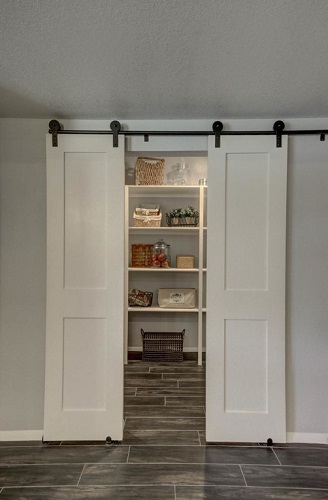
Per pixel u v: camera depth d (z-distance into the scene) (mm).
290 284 2404
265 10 1368
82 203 2381
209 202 2377
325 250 2396
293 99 2135
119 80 1915
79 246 2385
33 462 2166
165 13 1388
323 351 2402
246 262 2379
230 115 2359
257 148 2357
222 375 2381
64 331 2383
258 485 1976
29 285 2408
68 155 2375
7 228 2396
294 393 2406
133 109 2271
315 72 1831
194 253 4375
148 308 4090
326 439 2395
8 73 1838
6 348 2398
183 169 4168
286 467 2139
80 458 2213
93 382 2387
